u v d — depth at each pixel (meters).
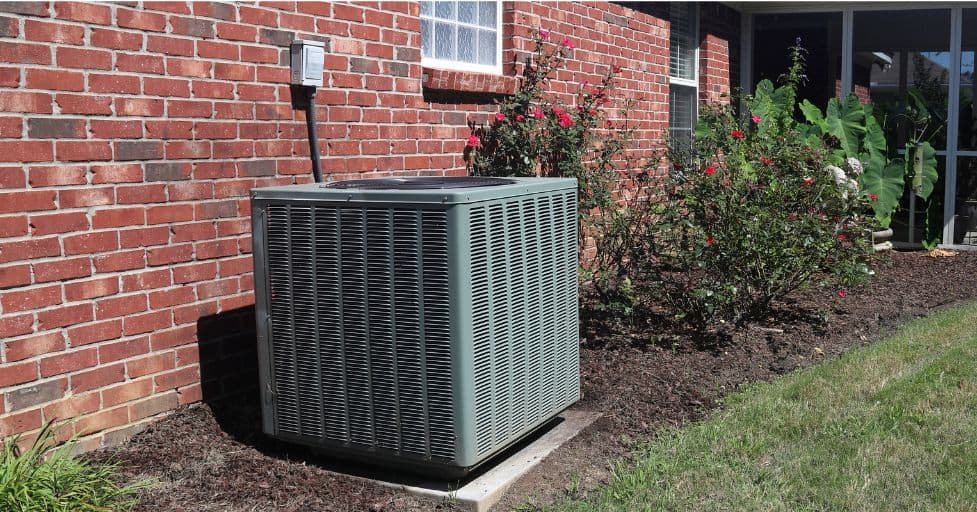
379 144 5.38
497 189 3.70
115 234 3.91
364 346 3.74
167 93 4.10
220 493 3.61
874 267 9.15
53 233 3.66
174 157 4.15
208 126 4.31
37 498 3.18
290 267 3.84
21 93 3.52
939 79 10.73
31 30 3.54
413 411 3.69
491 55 6.69
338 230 3.71
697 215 6.37
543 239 4.07
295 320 3.87
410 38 5.57
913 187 10.59
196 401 4.40
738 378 5.36
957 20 10.58
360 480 3.83
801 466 3.96
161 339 4.17
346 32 5.08
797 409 4.69
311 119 4.82
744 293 6.54
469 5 6.40
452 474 3.74
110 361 3.94
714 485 3.77
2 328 3.51
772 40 11.68
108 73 3.84
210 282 4.40
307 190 3.79
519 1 6.75
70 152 3.71
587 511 3.55
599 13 7.91
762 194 6.54
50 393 3.70
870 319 6.89
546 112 6.91
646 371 5.43
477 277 3.59
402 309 3.63
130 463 3.80
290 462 3.97
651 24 8.91
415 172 5.70
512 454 4.14
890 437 4.26
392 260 3.62
